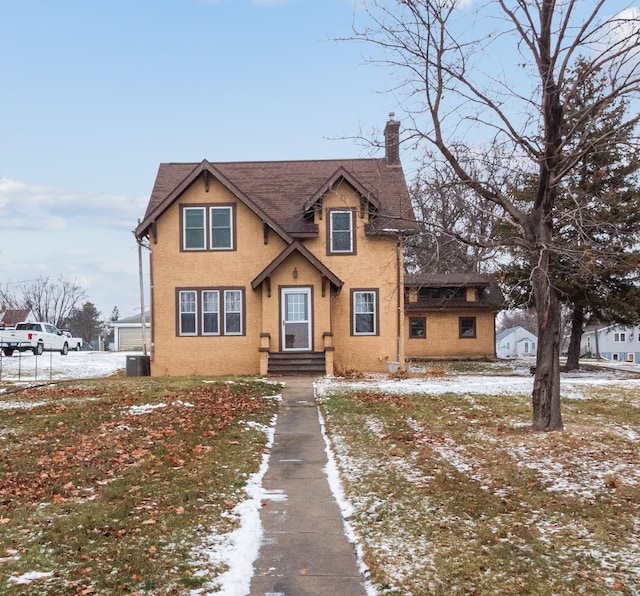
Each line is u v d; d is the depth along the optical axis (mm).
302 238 24203
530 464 10078
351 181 23078
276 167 27156
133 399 15961
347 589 5840
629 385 20500
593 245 11773
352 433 12727
